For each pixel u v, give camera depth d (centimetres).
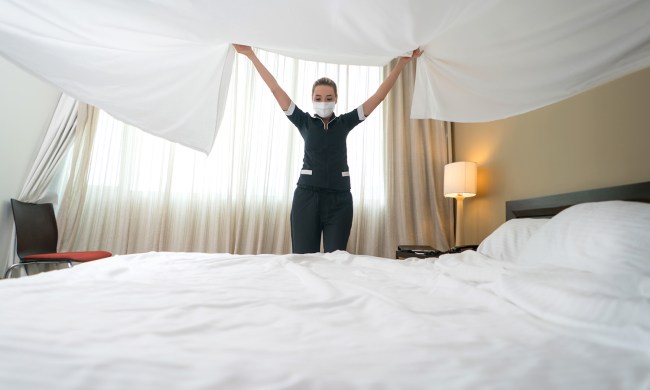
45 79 108
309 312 63
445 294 86
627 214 106
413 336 50
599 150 174
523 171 230
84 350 39
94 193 288
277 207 309
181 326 49
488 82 138
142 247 288
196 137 137
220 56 122
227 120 307
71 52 104
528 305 68
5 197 248
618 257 93
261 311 61
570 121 193
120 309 57
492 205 265
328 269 126
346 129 182
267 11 92
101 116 293
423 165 322
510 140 245
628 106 160
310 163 177
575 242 112
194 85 126
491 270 107
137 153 295
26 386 31
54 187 283
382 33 105
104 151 292
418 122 326
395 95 329
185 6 89
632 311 54
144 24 97
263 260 140
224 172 304
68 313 53
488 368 40
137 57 112
